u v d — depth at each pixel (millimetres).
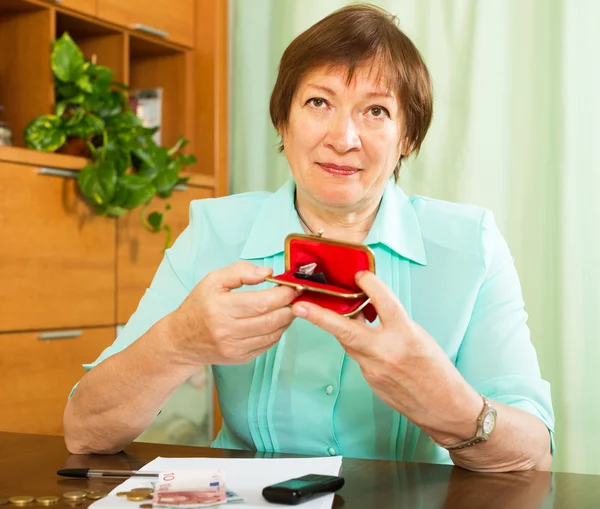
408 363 916
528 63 2684
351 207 1192
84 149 2684
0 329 2307
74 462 1046
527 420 1040
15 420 2350
